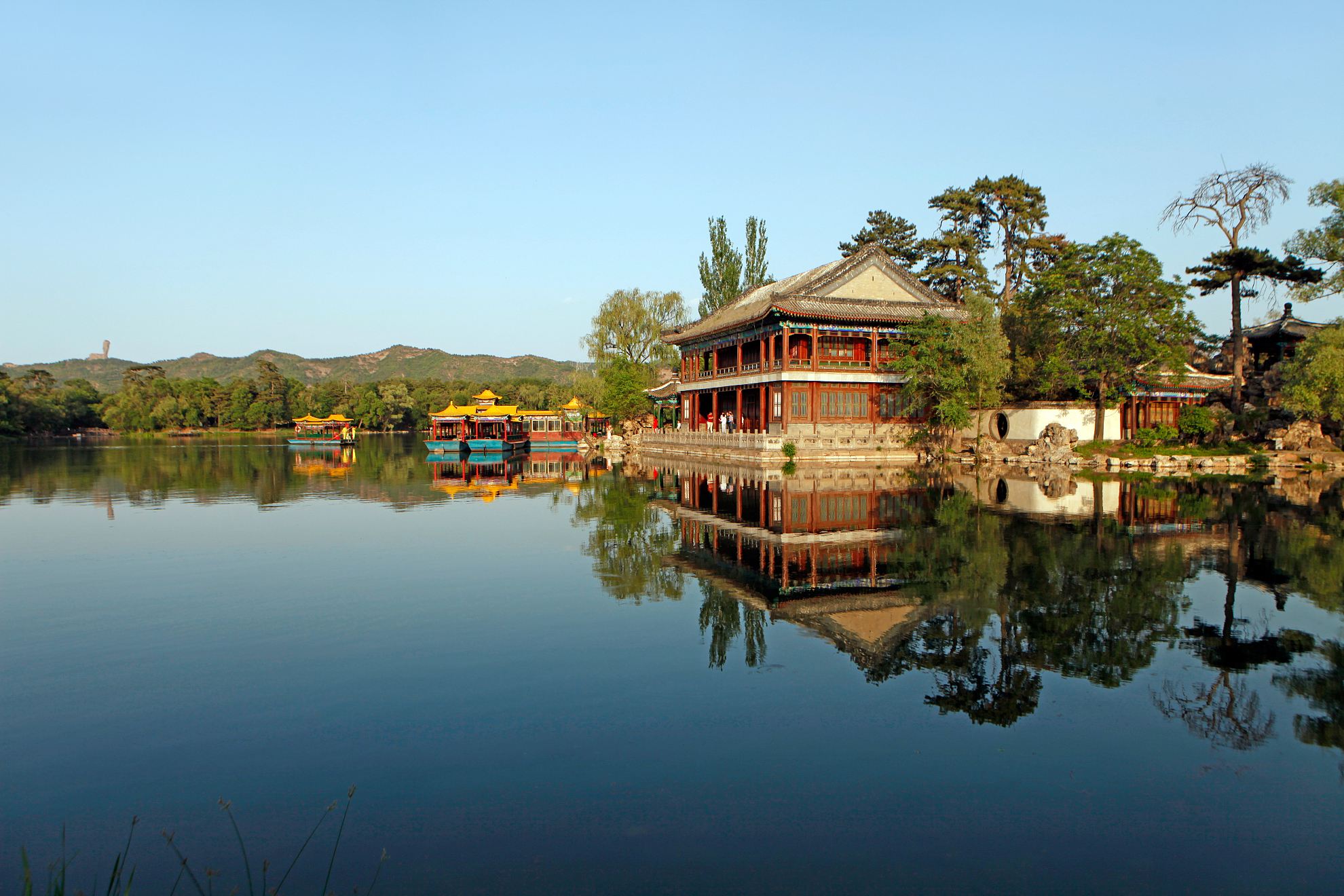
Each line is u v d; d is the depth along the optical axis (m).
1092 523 30.03
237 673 13.62
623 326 109.44
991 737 11.02
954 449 66.88
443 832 8.64
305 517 33.47
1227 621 16.69
